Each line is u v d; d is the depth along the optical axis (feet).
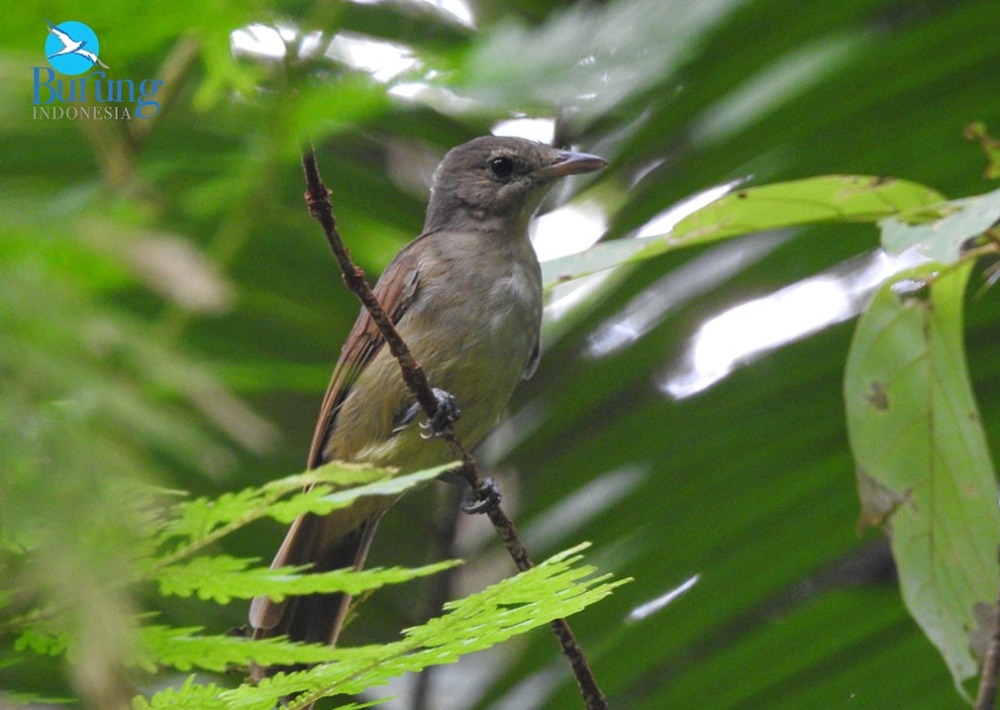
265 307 34.40
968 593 24.43
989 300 32.94
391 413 35.55
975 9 31.32
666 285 34.47
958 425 24.71
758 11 30.86
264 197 19.10
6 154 27.22
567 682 33.09
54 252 9.47
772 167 32.91
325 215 23.36
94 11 12.69
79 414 8.80
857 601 33.22
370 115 20.45
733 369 33.37
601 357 34.35
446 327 35.96
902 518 24.70
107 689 9.46
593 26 21.02
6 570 10.59
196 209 19.42
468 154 37.78
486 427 36.35
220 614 28.22
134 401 9.00
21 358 8.58
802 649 33.35
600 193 37.70
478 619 15.20
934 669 33.04
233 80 16.17
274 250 34.14
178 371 9.43
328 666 15.23
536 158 37.01
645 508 33.12
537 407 36.14
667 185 33.88
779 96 32.01
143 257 9.32
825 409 32.86
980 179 32.63
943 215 22.52
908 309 24.88
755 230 25.55
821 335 33.14
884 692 33.12
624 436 33.65
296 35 16.53
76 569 9.15
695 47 29.91
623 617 33.22
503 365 36.22
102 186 16.03
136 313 22.81
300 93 16.05
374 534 34.47
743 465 32.99
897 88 32.12
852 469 32.68
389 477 13.78
